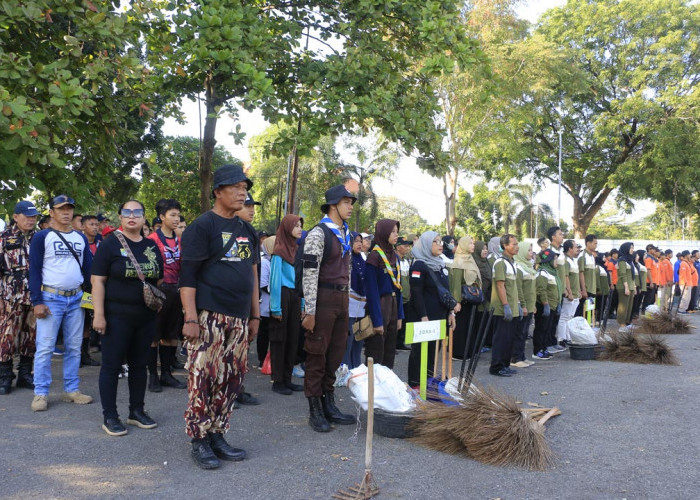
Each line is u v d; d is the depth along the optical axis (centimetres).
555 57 2678
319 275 524
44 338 573
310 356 527
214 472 419
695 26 3281
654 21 3288
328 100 862
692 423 561
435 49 885
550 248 1008
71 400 606
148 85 827
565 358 968
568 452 477
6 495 374
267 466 432
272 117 875
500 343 792
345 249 534
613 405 630
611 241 3291
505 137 2856
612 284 1448
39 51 800
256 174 3494
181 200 2778
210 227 434
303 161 3325
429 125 912
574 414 592
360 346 752
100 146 825
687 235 5203
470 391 520
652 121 3209
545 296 941
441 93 2588
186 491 385
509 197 4894
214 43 775
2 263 651
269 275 732
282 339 668
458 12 933
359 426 535
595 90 3494
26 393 644
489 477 418
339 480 405
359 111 857
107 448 465
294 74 1027
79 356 611
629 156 3491
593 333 947
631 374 812
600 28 3412
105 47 752
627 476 423
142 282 502
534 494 388
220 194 442
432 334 550
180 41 866
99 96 789
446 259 981
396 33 1009
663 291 1781
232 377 445
